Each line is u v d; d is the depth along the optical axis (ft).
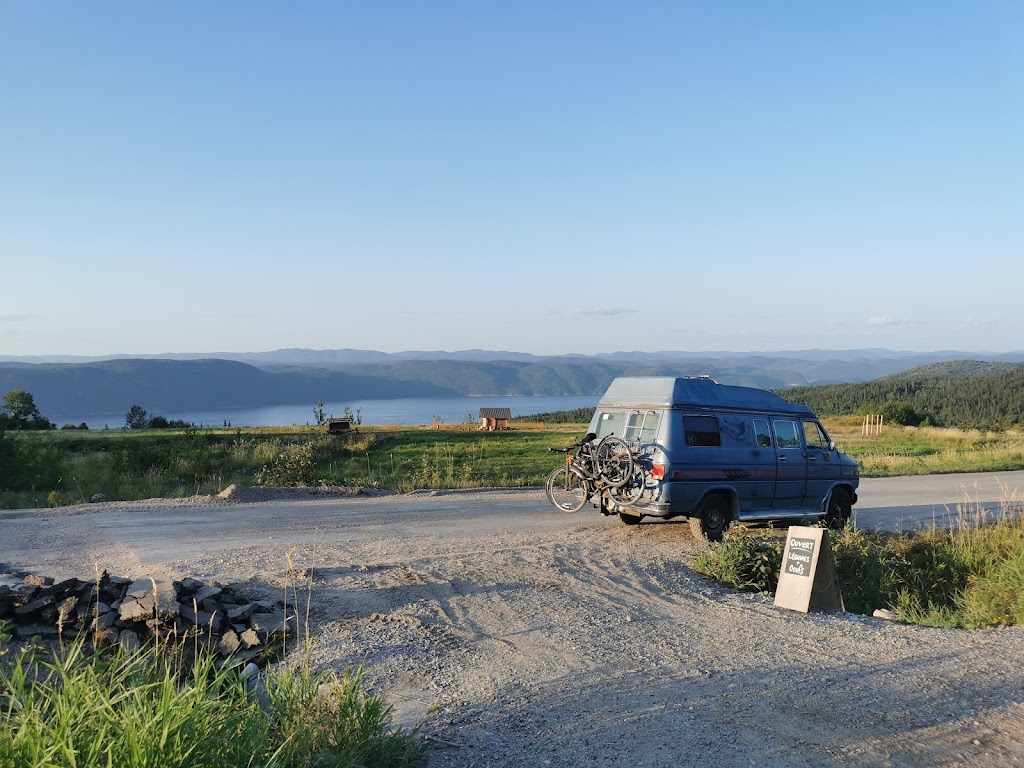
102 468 75.72
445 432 156.66
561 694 18.44
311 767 12.37
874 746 15.48
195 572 29.58
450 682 19.29
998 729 16.40
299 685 14.97
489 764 14.37
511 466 88.58
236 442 102.47
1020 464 94.58
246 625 21.81
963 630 25.62
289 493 58.59
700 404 40.75
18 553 34.68
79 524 43.19
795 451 44.06
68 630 20.22
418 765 14.11
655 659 21.53
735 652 22.40
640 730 16.22
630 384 42.75
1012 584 29.73
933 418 199.82
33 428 178.19
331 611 25.07
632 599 29.12
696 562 35.45
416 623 24.20
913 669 20.72
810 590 28.32
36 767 9.90
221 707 12.55
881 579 36.78
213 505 52.39
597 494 42.47
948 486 73.20
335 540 39.52
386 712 15.07
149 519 45.37
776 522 46.83
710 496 40.65
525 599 28.07
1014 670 20.62
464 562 33.53
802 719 16.94
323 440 111.75
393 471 84.12
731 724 16.61
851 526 44.83
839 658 21.80
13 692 11.89
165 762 10.62
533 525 46.32
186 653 19.51
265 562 32.55
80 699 11.68
